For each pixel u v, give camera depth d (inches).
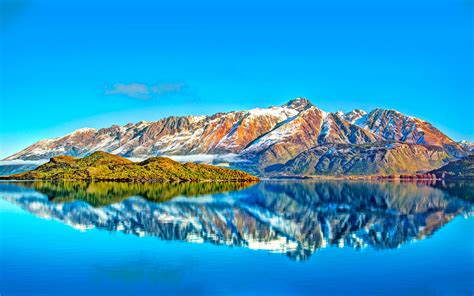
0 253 3425.2
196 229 4468.5
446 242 3870.6
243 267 3058.6
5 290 2637.8
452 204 7421.3
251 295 2578.7
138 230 4387.3
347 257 3326.8
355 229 4569.4
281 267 3063.5
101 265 3093.0
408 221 5172.2
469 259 3282.5
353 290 2662.4
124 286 2706.7
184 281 2775.6
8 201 7628.0
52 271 2972.4
